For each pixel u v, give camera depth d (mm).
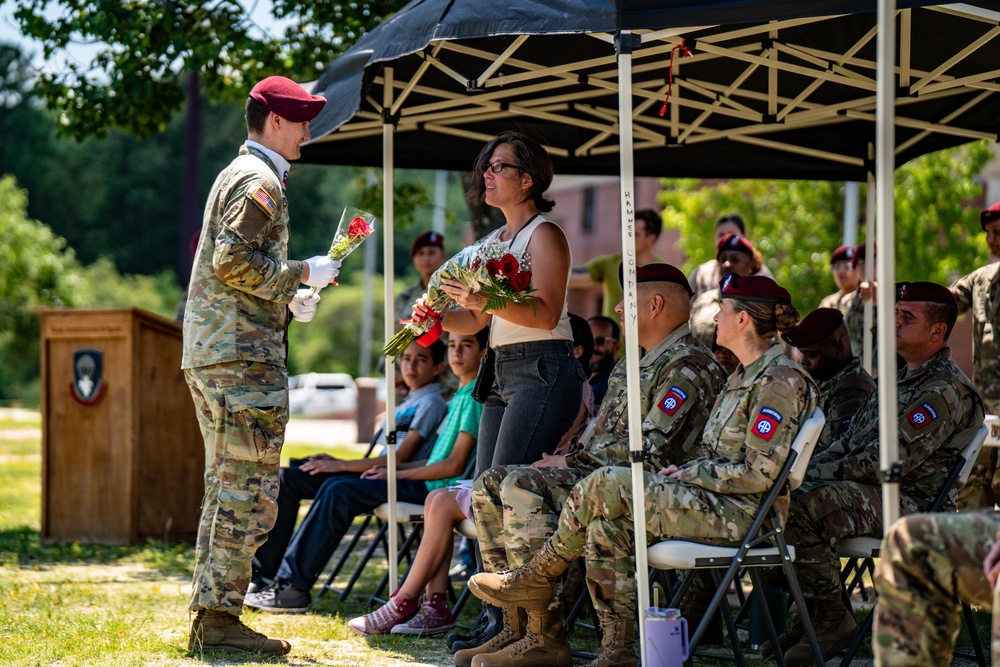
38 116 88625
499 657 7664
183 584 11180
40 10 16875
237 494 7871
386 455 10531
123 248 89812
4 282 53625
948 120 10789
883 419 5480
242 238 7641
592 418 8969
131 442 13844
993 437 9438
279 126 8133
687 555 6844
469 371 10078
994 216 11180
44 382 14180
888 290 5461
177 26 16859
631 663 7164
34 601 10016
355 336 80312
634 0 6594
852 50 9070
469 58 9758
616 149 11969
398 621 8938
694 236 26609
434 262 14086
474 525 8531
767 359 7105
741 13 6449
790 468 6871
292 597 9969
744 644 8922
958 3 6414
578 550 7391
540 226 8258
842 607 8219
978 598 5062
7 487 20859
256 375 7875
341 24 16922
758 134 11742
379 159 11648
